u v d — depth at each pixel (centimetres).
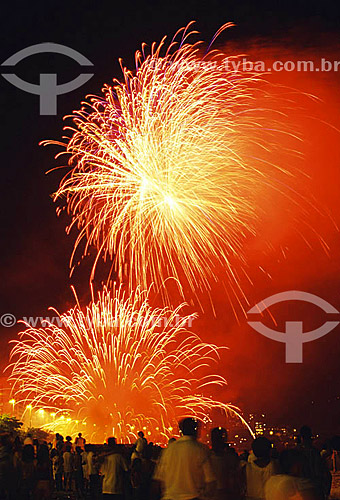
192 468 1012
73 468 2567
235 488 1205
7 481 1493
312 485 778
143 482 1850
